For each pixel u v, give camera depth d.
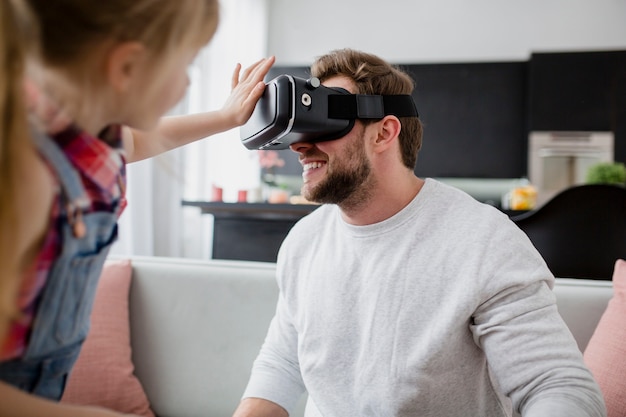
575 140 4.39
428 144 4.70
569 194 1.79
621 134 4.34
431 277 0.91
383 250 0.97
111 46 0.49
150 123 0.55
